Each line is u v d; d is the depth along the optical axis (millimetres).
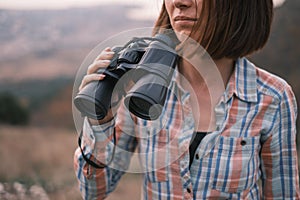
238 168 1363
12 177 7109
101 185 1511
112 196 6285
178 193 1382
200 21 1239
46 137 16469
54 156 12031
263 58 16297
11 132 16891
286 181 1486
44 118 30078
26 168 10078
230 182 1367
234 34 1274
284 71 15961
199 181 1370
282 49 16172
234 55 1322
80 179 1490
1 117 28922
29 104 30859
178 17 1245
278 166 1478
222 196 1379
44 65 30828
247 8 1282
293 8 16125
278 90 1400
